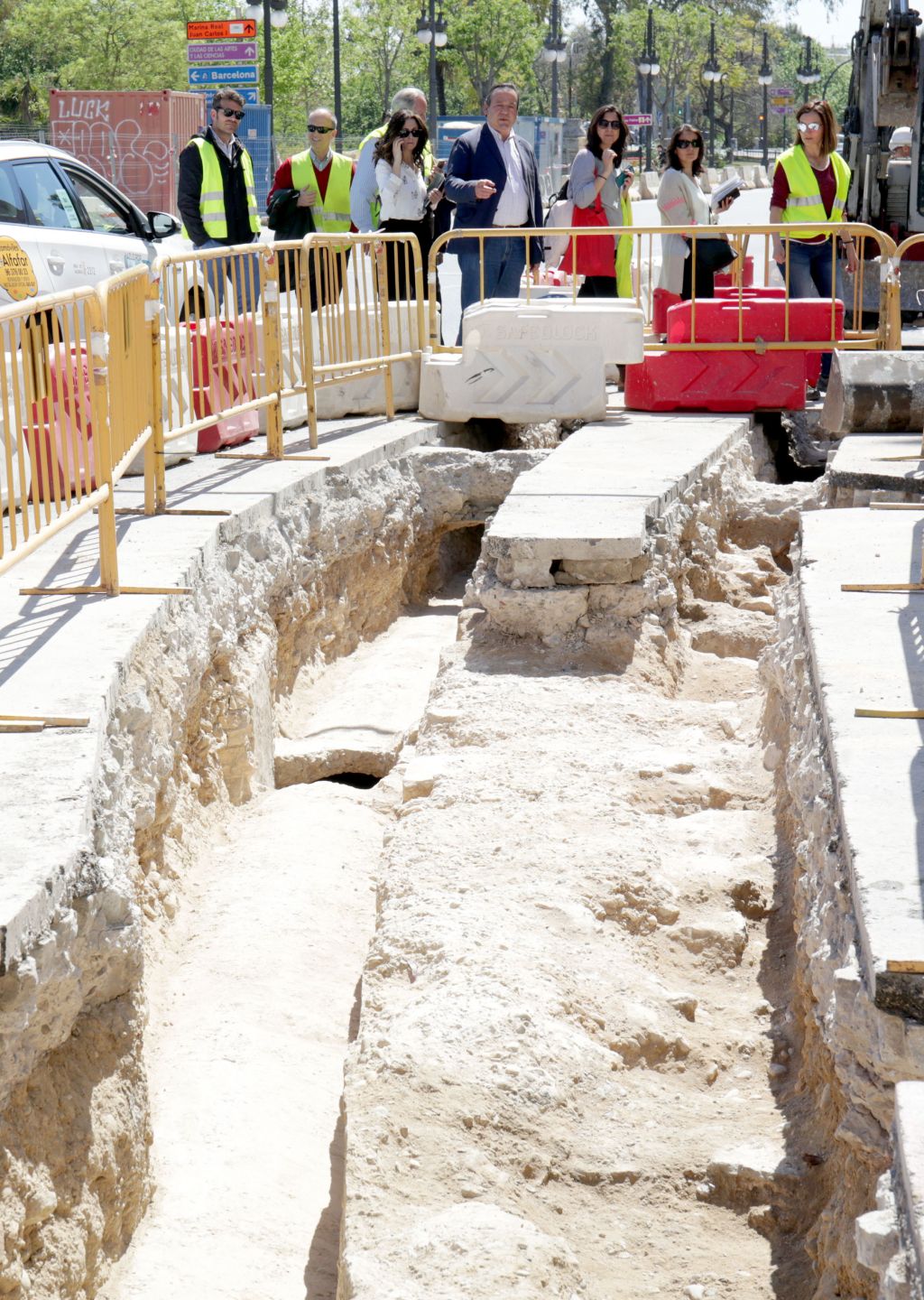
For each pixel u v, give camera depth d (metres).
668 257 11.65
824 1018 3.28
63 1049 3.62
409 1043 3.67
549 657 6.76
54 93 29.55
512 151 10.77
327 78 56.34
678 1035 3.95
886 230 14.61
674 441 9.38
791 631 5.75
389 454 9.52
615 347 10.29
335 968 5.29
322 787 6.77
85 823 3.70
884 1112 2.89
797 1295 3.12
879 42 13.96
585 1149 3.47
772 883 4.71
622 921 4.43
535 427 11.62
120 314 6.11
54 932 3.29
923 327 14.34
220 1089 4.46
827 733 4.14
